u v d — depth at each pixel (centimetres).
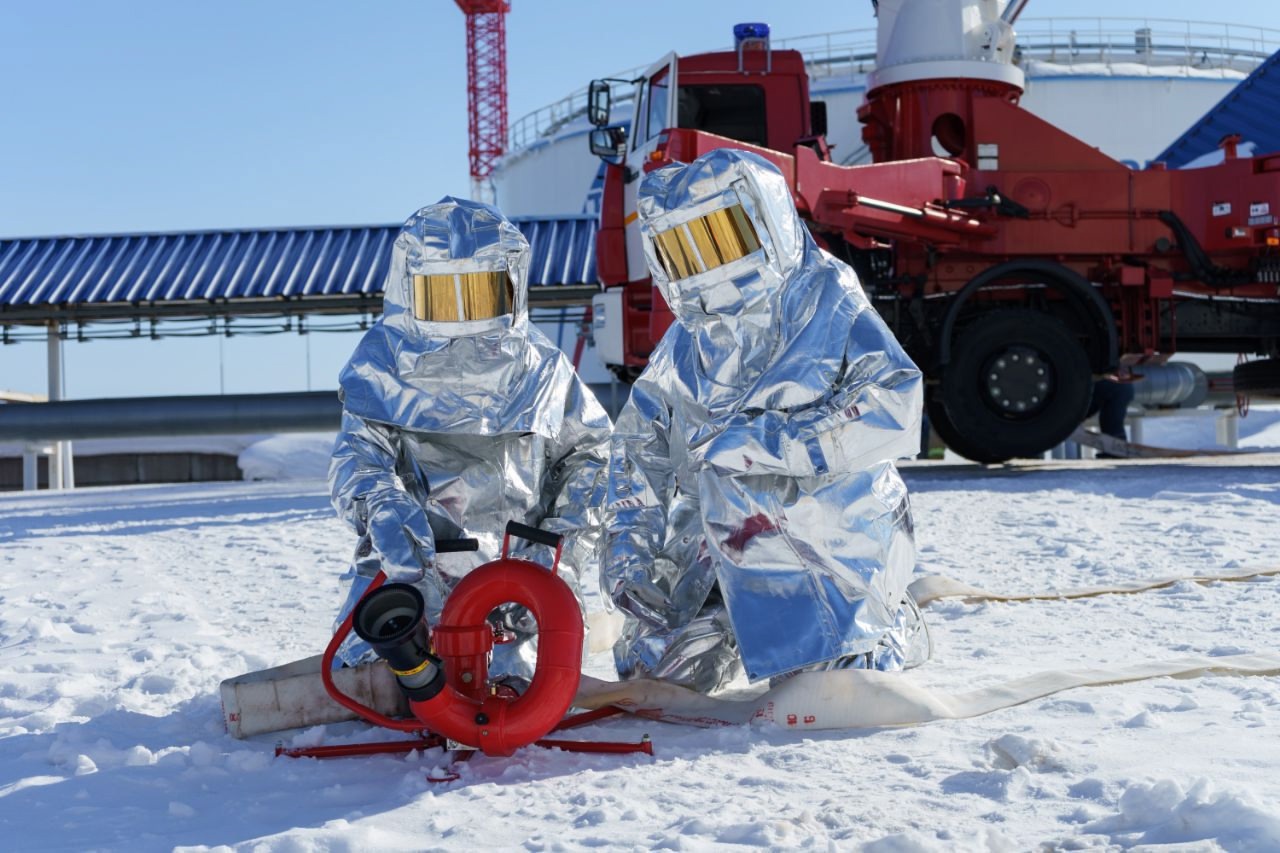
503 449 436
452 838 284
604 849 270
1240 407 1593
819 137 1208
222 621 637
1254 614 548
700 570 430
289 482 1853
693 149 1102
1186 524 866
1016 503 1031
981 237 1279
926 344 1292
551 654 354
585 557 454
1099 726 359
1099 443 1694
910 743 353
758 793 312
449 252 408
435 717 346
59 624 633
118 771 358
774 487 400
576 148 3120
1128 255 1312
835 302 405
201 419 1895
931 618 576
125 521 1220
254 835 294
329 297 1962
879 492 411
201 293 1931
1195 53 2869
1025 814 284
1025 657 477
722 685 438
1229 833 253
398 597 342
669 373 428
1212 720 359
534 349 445
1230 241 1301
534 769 343
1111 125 2702
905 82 1308
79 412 1900
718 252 399
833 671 381
